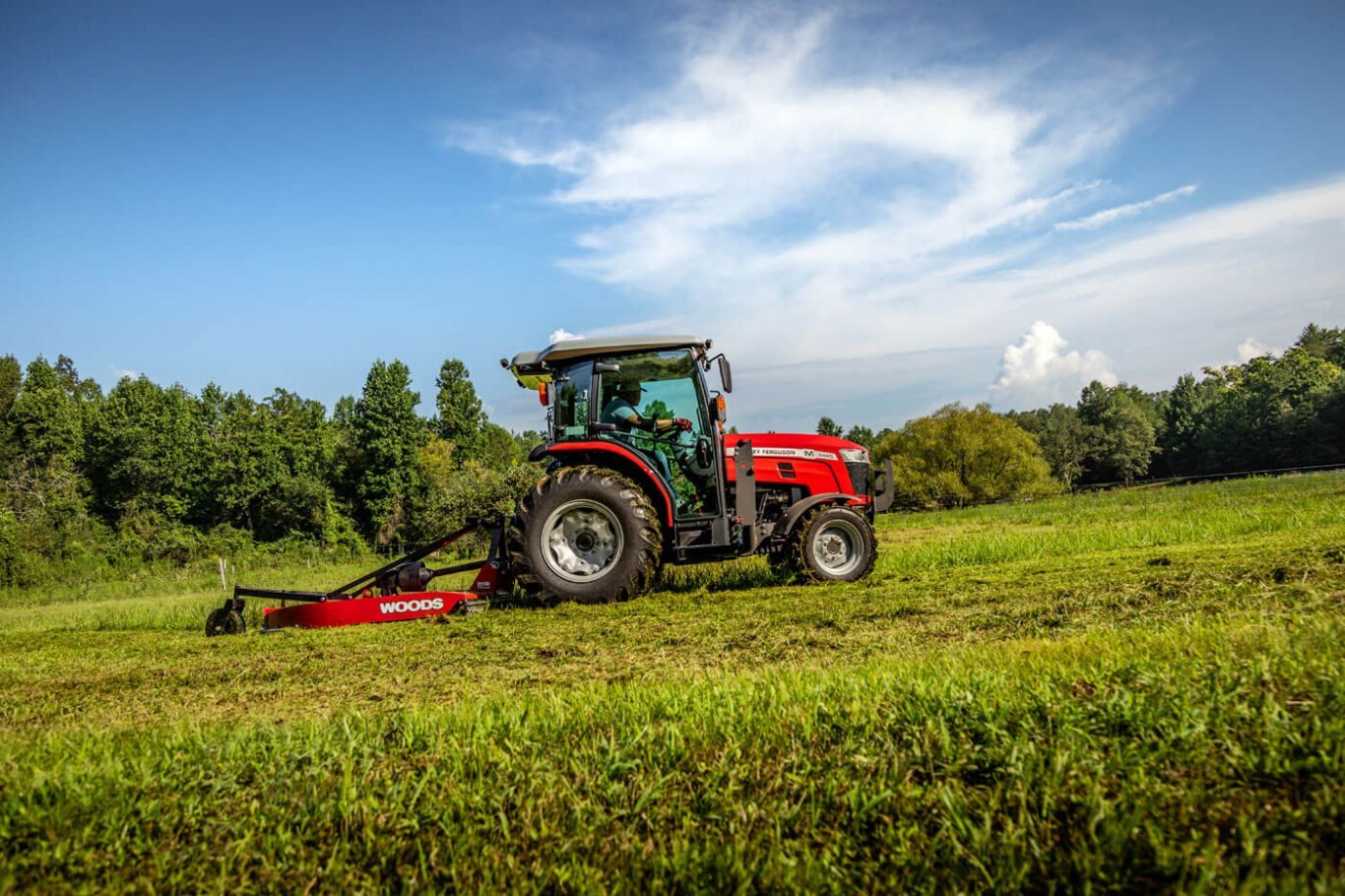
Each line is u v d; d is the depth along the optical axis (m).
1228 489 22.50
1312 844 1.64
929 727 2.36
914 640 4.17
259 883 1.87
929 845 1.79
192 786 2.33
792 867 1.73
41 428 51.50
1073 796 1.91
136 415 52.78
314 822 2.11
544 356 6.86
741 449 6.88
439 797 2.19
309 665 4.52
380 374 52.75
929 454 41.50
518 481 24.92
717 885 1.71
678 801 2.11
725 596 6.29
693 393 6.97
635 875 1.78
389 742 2.66
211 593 15.91
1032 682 2.69
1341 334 87.56
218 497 48.97
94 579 33.06
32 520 40.97
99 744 2.79
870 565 7.07
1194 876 1.59
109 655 5.27
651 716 2.76
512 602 6.55
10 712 3.79
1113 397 76.00
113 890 1.83
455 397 64.94
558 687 3.63
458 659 4.47
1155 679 2.53
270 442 51.44
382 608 5.97
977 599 5.28
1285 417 57.53
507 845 1.96
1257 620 3.59
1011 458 40.59
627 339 6.83
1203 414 68.56
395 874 1.88
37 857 1.95
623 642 4.66
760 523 7.20
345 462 54.09
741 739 2.44
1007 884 1.63
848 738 2.35
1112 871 1.64
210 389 74.88
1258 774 1.95
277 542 49.50
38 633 7.63
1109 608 4.56
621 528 6.32
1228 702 2.31
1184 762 2.03
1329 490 16.14
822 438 7.60
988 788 2.05
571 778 2.28
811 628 4.70
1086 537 8.77
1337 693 2.27
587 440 6.70
